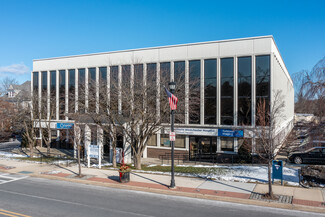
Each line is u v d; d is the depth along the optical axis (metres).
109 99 20.47
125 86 20.27
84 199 12.54
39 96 30.52
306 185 13.66
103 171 18.72
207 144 24.42
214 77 23.70
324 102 19.45
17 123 30.58
